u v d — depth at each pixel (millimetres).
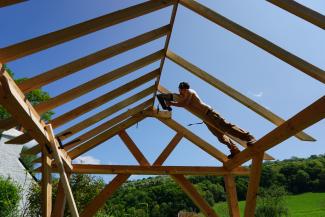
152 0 3850
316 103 3537
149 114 6375
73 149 5949
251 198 4801
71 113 4770
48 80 3725
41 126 4086
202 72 4988
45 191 4355
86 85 4414
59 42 3309
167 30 4559
